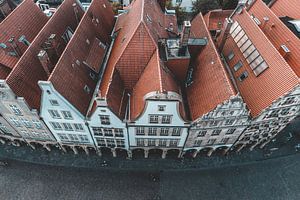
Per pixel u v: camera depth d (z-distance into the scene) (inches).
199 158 1881.2
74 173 1802.4
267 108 1414.9
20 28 1691.7
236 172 1830.7
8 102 1391.5
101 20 1844.2
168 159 1868.8
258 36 1596.9
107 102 1320.1
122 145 1708.9
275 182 1792.6
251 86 1549.0
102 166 1828.2
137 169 1824.6
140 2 1660.9
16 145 1921.8
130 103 1515.7
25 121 1562.5
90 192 1722.4
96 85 1598.2
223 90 1362.0
